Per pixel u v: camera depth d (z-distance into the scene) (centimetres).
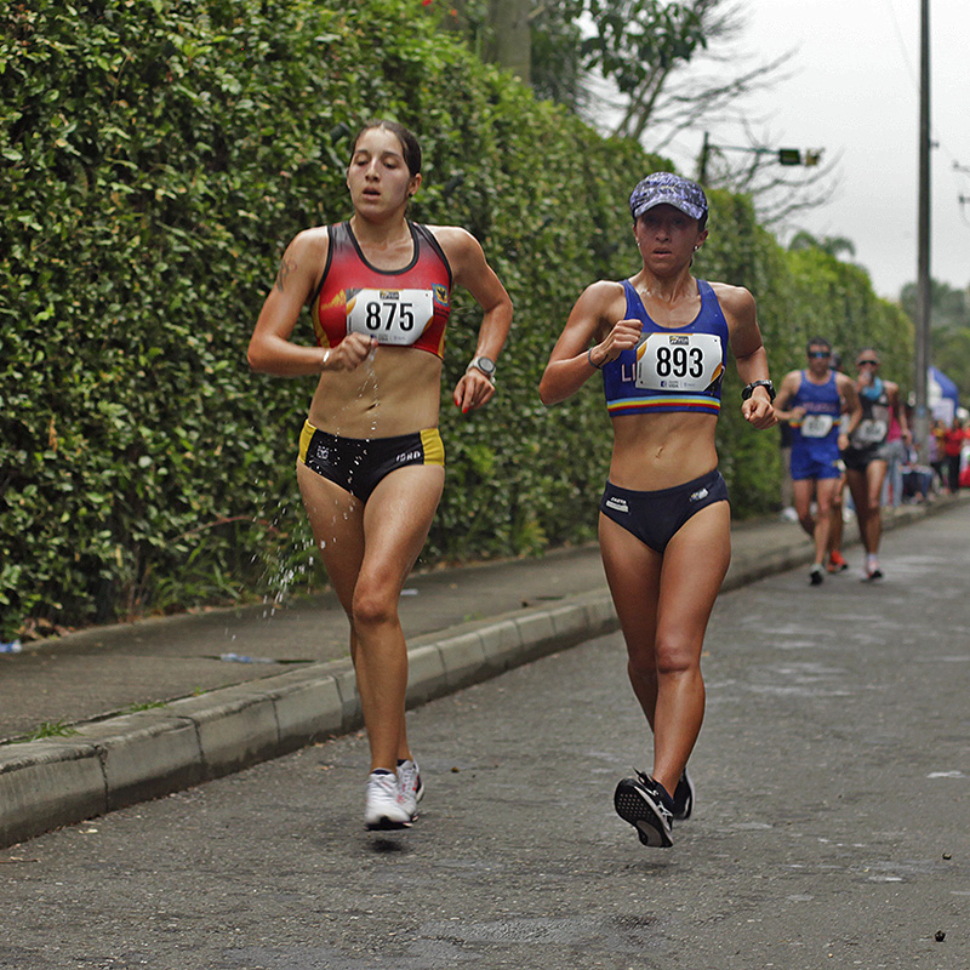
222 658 1095
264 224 1412
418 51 1659
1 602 1134
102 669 1042
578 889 664
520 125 1998
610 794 851
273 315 750
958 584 2042
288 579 1177
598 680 1258
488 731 1038
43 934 592
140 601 1313
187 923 609
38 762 743
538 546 2077
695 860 714
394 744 748
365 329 749
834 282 4403
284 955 572
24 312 1138
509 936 597
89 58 1175
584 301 753
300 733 962
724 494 743
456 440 1830
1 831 708
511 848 734
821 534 2002
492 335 800
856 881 680
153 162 1284
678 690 712
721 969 562
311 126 1491
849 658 1377
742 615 1697
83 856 703
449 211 1777
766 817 802
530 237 2008
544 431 2108
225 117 1338
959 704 1147
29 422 1151
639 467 741
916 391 4425
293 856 713
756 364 780
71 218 1167
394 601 745
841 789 869
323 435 762
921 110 4384
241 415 1412
